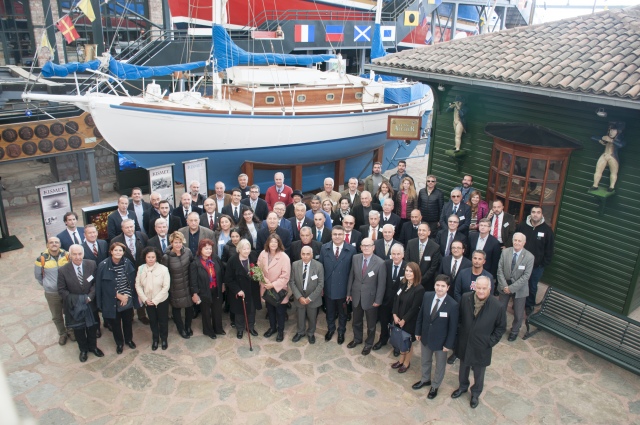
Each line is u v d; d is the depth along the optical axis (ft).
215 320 24.72
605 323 22.89
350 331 25.70
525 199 28.37
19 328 25.14
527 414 20.18
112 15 60.64
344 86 42.01
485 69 27.45
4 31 56.75
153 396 20.88
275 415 19.97
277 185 32.04
